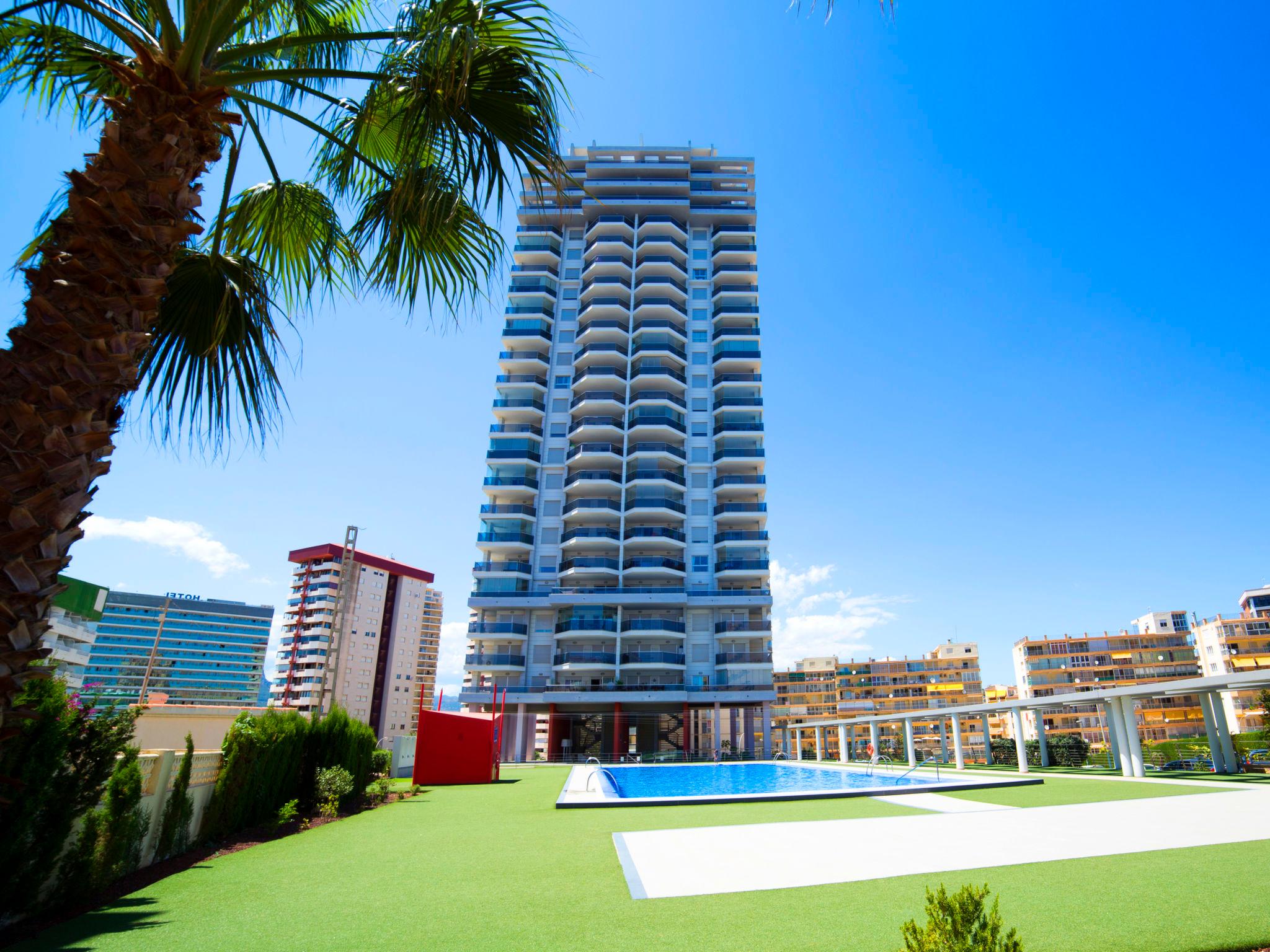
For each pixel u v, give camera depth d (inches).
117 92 201.9
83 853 211.9
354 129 196.7
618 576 1969.7
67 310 128.9
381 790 528.7
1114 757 674.8
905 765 980.6
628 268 2357.3
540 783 748.6
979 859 249.9
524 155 193.2
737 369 2237.9
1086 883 210.1
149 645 4409.5
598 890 219.1
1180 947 153.0
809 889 211.3
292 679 3720.5
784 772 1128.2
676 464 2128.4
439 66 165.6
